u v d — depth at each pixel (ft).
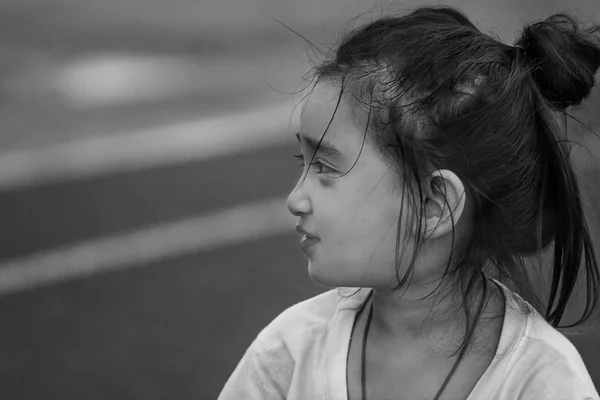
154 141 38.24
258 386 7.81
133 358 22.34
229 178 33.78
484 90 6.98
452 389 7.06
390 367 7.27
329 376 7.36
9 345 22.97
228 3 60.49
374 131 6.85
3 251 28.02
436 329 7.22
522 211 7.18
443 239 7.07
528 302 7.67
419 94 6.87
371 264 6.99
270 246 28.19
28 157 36.37
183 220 30.22
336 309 7.72
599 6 52.80
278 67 48.78
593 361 19.67
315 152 7.06
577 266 7.55
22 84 45.98
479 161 6.93
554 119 7.39
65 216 30.50
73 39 53.31
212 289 25.67
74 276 26.50
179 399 20.48
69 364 22.11
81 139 38.65
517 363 6.93
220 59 50.49
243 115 41.55
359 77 6.97
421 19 7.58
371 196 6.90
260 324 23.79
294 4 60.59
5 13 57.67
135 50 51.80
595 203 10.63
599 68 7.91
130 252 27.94
